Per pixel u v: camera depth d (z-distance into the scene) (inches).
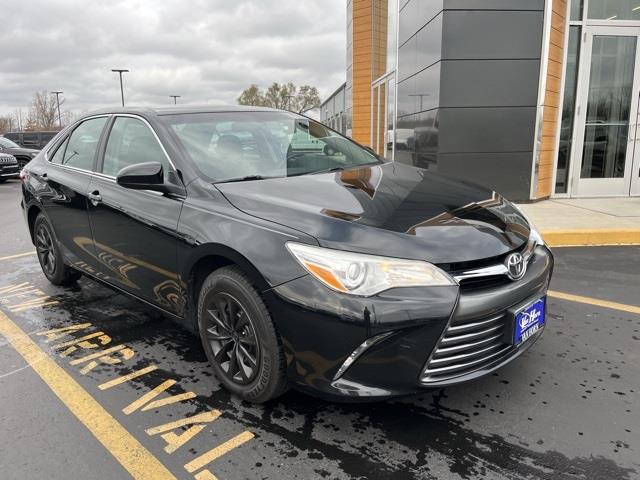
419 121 352.2
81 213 153.4
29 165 193.0
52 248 181.5
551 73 321.1
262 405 109.7
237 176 123.9
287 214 102.3
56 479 88.4
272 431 100.7
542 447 94.7
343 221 97.5
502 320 99.3
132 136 142.8
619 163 348.8
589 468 88.7
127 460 92.9
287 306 94.5
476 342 95.6
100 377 123.1
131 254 134.4
